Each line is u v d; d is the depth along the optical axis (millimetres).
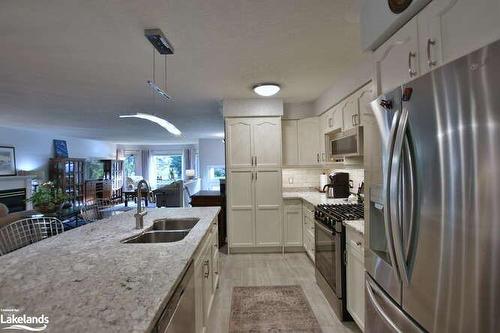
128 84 3348
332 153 3707
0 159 6387
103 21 1926
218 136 9422
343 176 3859
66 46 2307
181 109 4875
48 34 2100
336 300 2498
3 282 1229
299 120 4520
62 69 2828
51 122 6039
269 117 4215
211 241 2582
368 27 1636
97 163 9930
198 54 2512
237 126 4211
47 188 5586
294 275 3447
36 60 2590
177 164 12625
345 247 2375
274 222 4246
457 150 942
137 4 1739
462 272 933
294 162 4504
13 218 3947
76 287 1173
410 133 1170
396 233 1216
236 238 4238
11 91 3615
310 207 3742
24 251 1665
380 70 1595
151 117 2740
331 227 2580
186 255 1570
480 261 868
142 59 2602
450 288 984
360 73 2715
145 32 2029
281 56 2596
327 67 2902
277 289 3062
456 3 1022
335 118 3521
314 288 3076
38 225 2557
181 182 7422
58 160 7887
